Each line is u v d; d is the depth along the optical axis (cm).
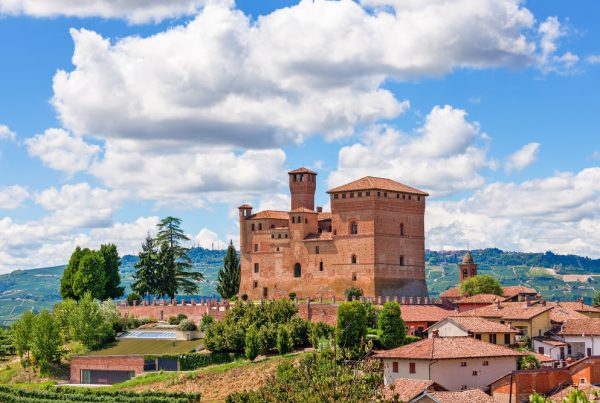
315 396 7606
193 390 15450
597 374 11494
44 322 18750
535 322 15250
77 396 15112
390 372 12081
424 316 17338
